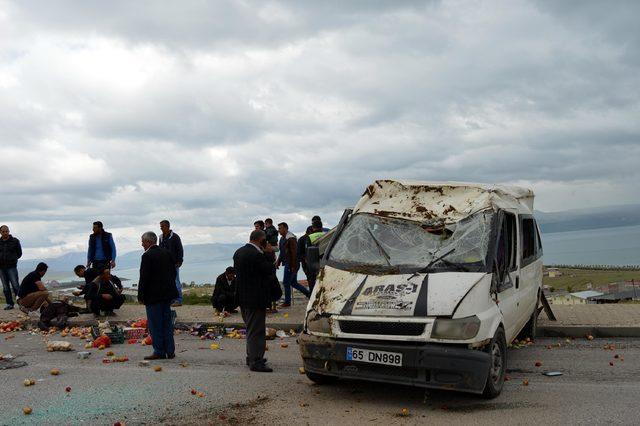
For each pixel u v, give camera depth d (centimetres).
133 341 1152
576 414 605
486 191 806
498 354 696
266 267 850
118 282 1496
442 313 632
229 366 896
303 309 1478
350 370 662
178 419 607
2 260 1622
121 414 625
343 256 767
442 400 674
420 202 817
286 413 628
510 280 800
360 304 674
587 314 1259
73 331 1255
